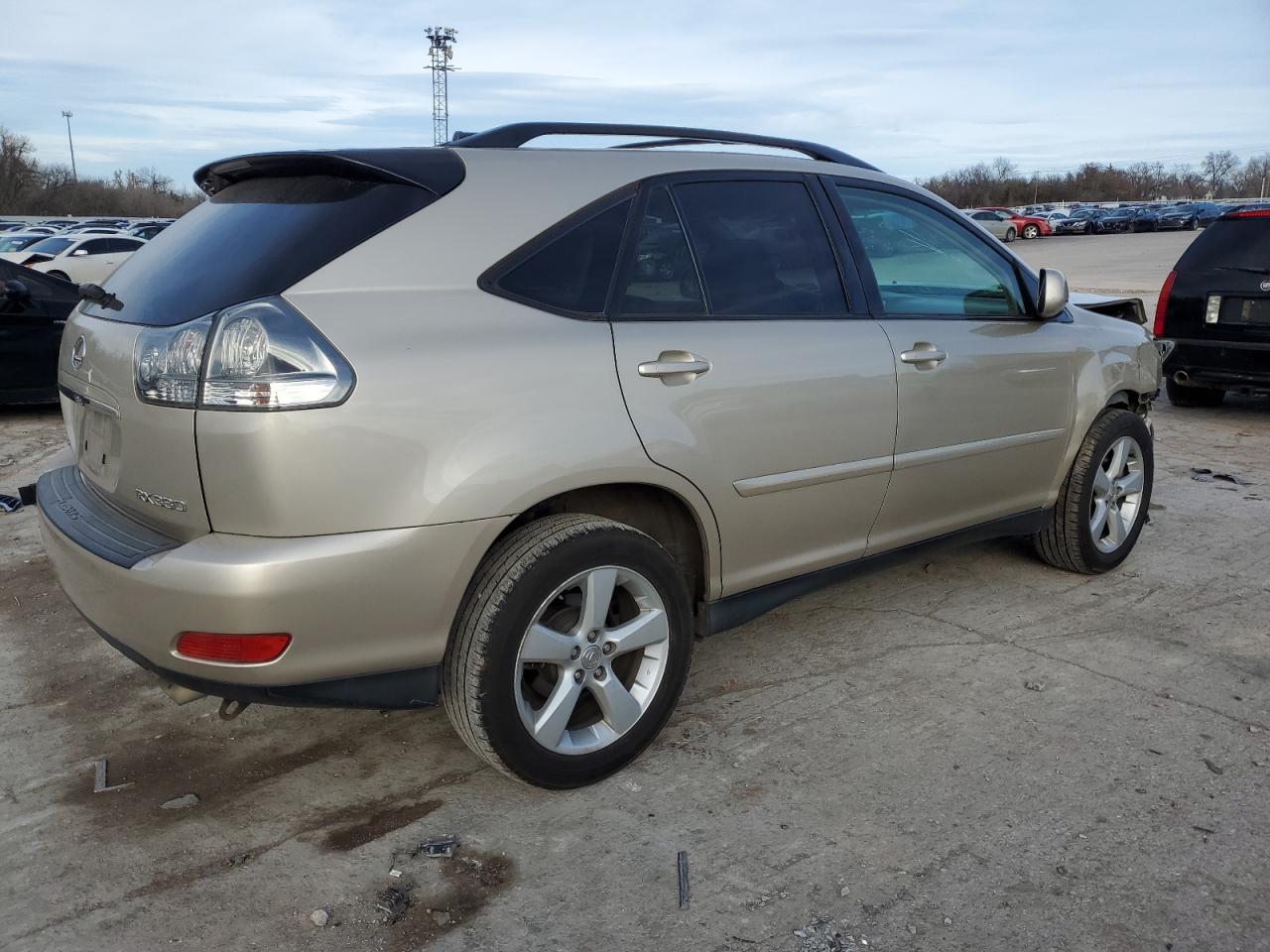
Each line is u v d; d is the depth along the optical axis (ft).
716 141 10.82
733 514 9.83
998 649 12.24
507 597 8.20
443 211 8.43
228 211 9.04
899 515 11.64
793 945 7.24
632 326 9.06
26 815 8.92
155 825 8.77
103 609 8.11
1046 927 7.38
